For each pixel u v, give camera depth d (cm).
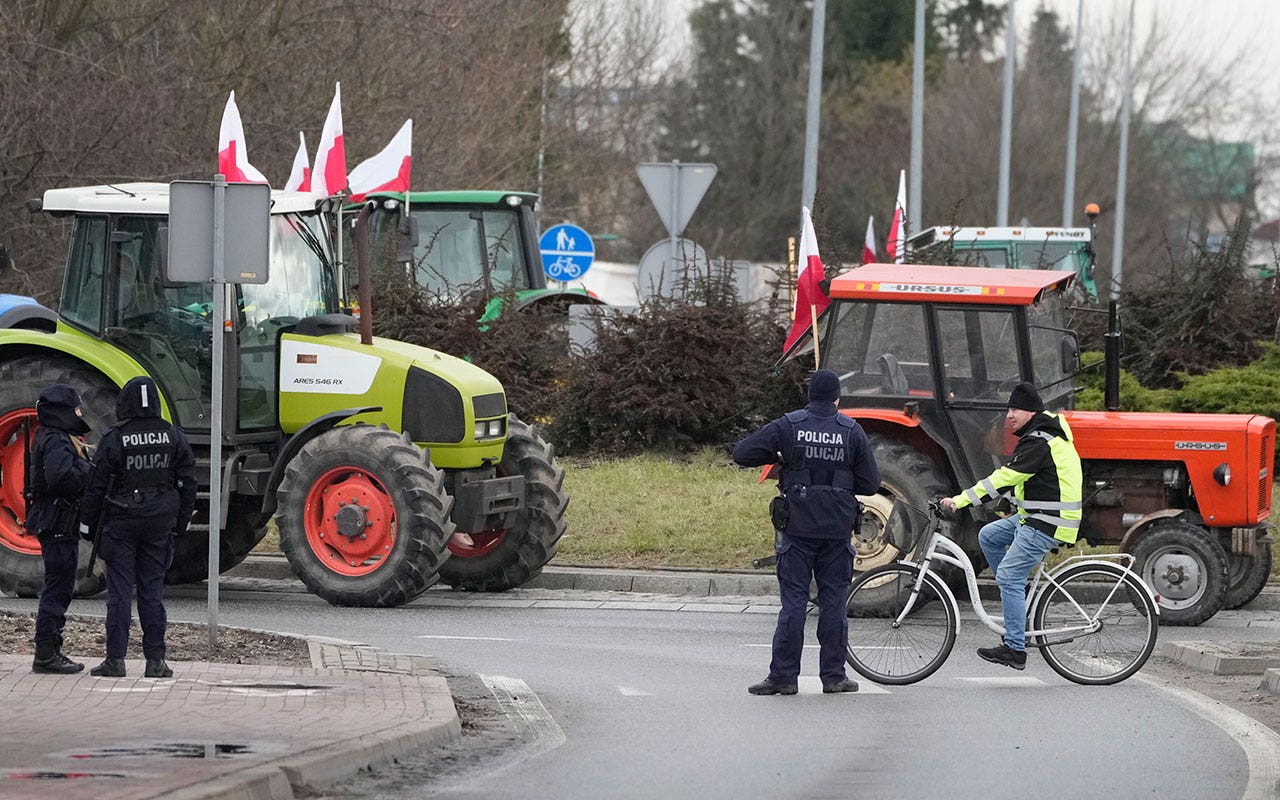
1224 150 17438
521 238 5975
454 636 3231
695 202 5131
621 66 10256
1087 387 5019
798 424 2728
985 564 3697
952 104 16088
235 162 3616
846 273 3678
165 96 6034
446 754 2180
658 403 5034
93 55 5994
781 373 5062
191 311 3625
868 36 17900
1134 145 15975
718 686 2767
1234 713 2586
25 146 5844
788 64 17262
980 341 3553
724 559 4006
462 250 5928
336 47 6731
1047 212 15600
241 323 3644
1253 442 3481
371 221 5759
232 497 3688
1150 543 3431
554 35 9400
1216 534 3528
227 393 3591
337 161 4750
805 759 2180
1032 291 3525
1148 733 2411
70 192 3681
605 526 4188
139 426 2564
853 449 2725
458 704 2556
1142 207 16138
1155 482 3550
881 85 17412
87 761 1938
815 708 2589
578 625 3394
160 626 2594
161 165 6072
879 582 2872
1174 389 5259
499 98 8094
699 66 17138
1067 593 2898
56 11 5888
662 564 4009
